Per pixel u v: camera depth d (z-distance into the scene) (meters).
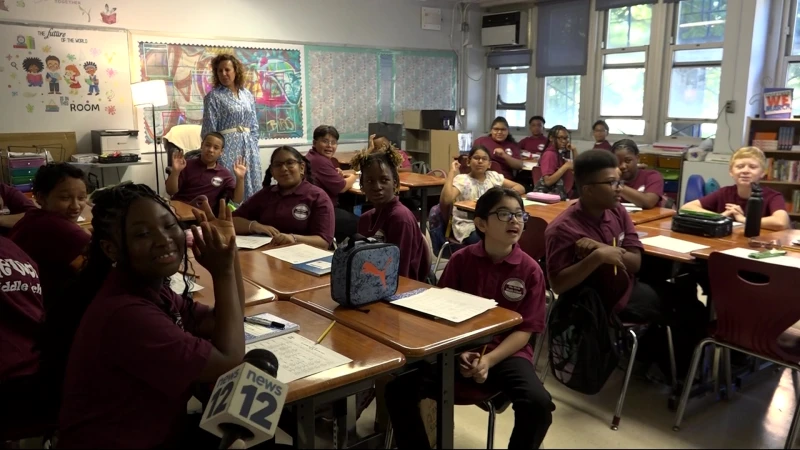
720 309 2.27
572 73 7.60
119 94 5.62
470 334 1.57
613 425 2.41
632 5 6.84
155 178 5.91
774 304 2.08
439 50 8.08
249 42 6.36
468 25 8.30
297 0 6.65
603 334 2.22
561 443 2.29
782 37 5.86
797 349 2.17
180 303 1.41
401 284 2.03
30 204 3.46
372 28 7.35
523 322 1.94
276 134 6.70
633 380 2.86
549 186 5.21
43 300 1.85
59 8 5.22
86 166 5.26
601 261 2.23
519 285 1.98
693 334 2.68
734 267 2.17
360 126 7.45
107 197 1.21
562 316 2.29
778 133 5.46
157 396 1.16
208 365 1.18
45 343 1.35
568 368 2.26
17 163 4.75
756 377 2.86
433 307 1.75
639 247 2.56
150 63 5.75
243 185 4.15
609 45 7.23
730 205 3.15
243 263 2.32
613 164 2.40
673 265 2.85
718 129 6.02
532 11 7.96
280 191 3.00
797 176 5.34
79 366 1.13
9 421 1.57
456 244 3.82
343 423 2.00
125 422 1.13
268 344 1.47
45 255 2.24
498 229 1.97
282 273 2.17
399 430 1.76
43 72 5.22
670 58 6.68
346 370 1.32
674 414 2.53
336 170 4.30
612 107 7.33
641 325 2.57
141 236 1.18
